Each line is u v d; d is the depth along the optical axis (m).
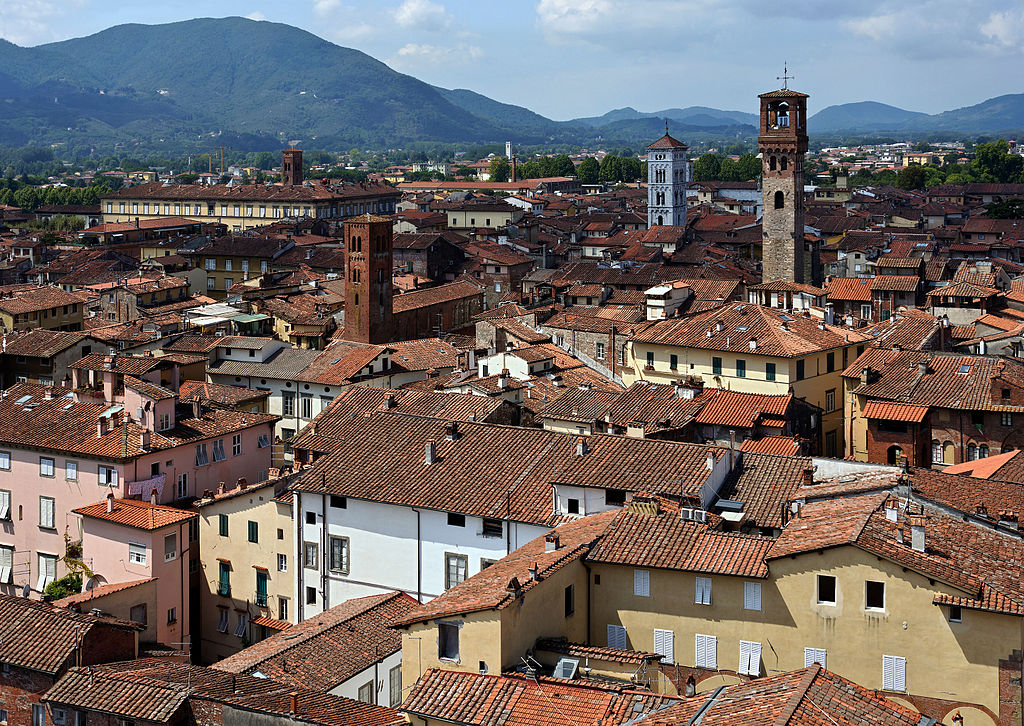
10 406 139.25
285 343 189.88
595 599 81.50
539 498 100.88
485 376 165.12
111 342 185.38
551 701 67.00
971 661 71.62
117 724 80.62
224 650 116.50
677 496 93.06
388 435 113.69
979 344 168.12
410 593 104.25
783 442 131.38
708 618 78.50
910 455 138.62
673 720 60.94
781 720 56.06
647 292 198.00
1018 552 77.12
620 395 145.75
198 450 133.62
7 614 95.00
